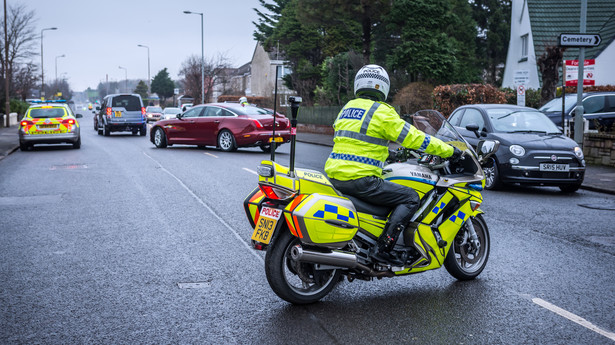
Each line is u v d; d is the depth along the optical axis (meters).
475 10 48.59
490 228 8.12
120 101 30.28
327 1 30.14
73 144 21.77
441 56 30.62
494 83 48.50
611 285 5.59
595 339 4.29
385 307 4.95
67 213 9.03
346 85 36.09
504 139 11.73
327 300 5.14
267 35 59.28
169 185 11.83
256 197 5.01
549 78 22.08
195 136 20.50
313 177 4.80
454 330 4.43
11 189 11.50
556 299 5.17
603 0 30.89
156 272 5.93
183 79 77.81
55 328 4.45
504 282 5.68
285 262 4.97
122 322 4.58
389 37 37.53
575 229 8.09
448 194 5.39
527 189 12.23
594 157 16.03
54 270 6.01
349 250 4.94
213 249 6.85
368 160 4.86
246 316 4.72
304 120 38.94
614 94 17.41
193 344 4.16
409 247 5.27
